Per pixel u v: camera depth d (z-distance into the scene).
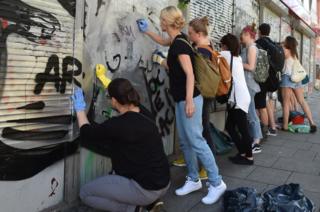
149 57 4.77
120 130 3.06
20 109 3.06
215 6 6.75
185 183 4.17
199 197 4.07
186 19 5.61
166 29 3.96
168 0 5.15
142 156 3.10
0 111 2.91
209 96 4.06
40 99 3.23
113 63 4.13
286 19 12.20
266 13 9.94
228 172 4.95
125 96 3.15
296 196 3.43
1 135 2.94
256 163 5.41
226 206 3.50
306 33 16.09
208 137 4.49
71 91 3.54
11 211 3.08
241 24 8.09
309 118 7.91
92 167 3.94
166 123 5.26
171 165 5.11
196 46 4.50
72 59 3.52
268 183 4.56
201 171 4.64
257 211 3.29
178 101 3.93
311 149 6.34
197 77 3.97
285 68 7.78
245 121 5.27
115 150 3.18
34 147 3.22
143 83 4.69
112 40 4.09
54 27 3.30
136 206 3.21
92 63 3.81
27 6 3.05
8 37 2.91
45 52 3.23
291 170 5.10
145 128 3.12
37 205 3.32
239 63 5.22
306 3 15.61
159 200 3.43
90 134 3.18
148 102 4.81
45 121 3.29
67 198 3.62
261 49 6.22
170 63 3.92
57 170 3.51
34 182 3.28
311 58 17.67
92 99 3.85
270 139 7.12
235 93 5.16
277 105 10.97
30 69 3.11
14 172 3.07
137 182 3.11
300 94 7.90
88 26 3.72
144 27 4.51
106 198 3.22
